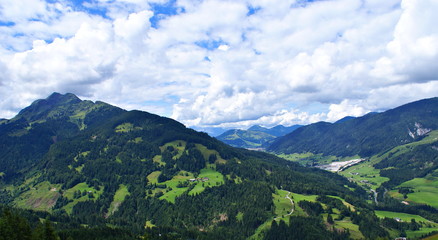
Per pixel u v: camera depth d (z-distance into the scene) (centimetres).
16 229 15375
